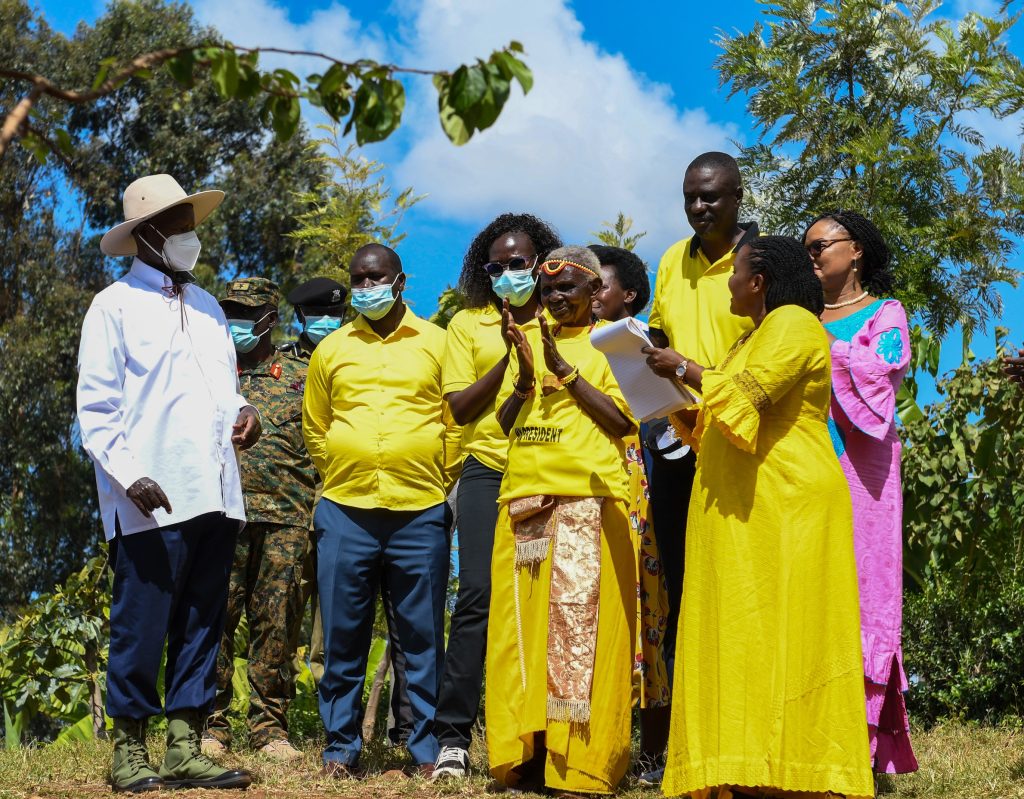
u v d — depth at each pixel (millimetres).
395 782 5660
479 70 3076
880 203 11875
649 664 5973
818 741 4324
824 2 12547
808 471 4484
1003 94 8742
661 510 5941
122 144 30641
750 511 4504
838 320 5551
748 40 12445
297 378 7465
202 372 5578
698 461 4762
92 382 5316
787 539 4445
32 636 10047
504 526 5594
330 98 3232
